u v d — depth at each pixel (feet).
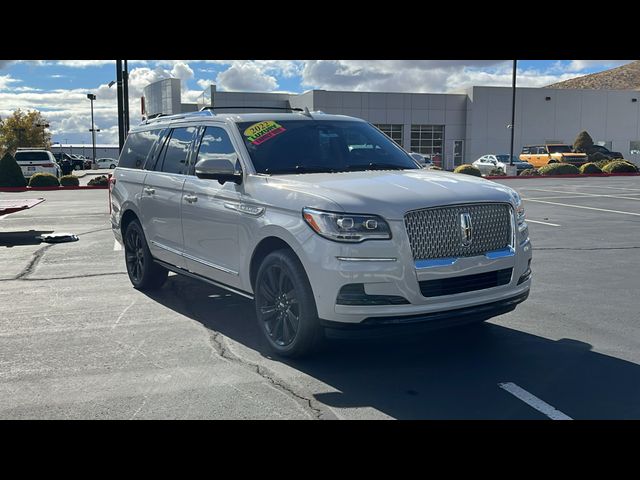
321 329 16.39
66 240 39.60
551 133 191.72
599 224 45.85
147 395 14.80
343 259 15.38
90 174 165.78
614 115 195.83
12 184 95.76
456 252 16.08
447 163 188.96
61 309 22.91
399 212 15.47
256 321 21.16
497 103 186.70
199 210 20.65
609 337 19.19
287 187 17.28
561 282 26.78
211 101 182.09
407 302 15.49
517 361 17.07
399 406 14.12
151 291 25.75
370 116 180.86
